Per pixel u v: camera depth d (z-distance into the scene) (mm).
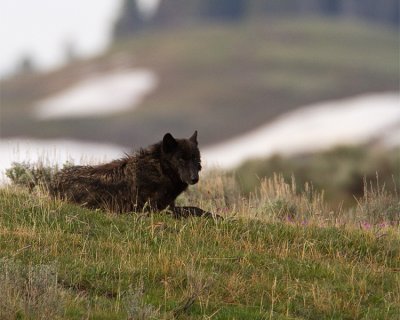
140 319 32312
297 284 38844
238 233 45500
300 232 46250
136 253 41000
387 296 38594
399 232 49562
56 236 41188
